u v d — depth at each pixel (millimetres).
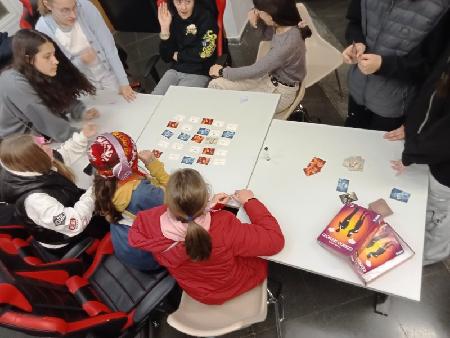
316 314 2332
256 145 2154
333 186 1865
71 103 2531
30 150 1824
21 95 2234
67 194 2016
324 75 2914
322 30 4141
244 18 4301
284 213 1819
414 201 1736
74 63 2811
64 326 1512
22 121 2406
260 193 1925
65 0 2422
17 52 2164
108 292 2043
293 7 2344
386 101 2098
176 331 2396
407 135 1673
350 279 1571
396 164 1870
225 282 1701
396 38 1786
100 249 2172
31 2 3025
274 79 2658
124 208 1818
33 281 1718
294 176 1951
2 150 1814
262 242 1607
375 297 2312
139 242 1598
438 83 1447
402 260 1547
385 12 1777
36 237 2107
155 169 2023
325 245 1641
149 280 2018
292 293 2428
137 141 2334
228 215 1627
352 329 2246
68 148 2334
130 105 2627
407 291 1494
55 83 2348
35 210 1891
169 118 2439
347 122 2609
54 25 2625
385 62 1812
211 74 2891
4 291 1488
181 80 3113
